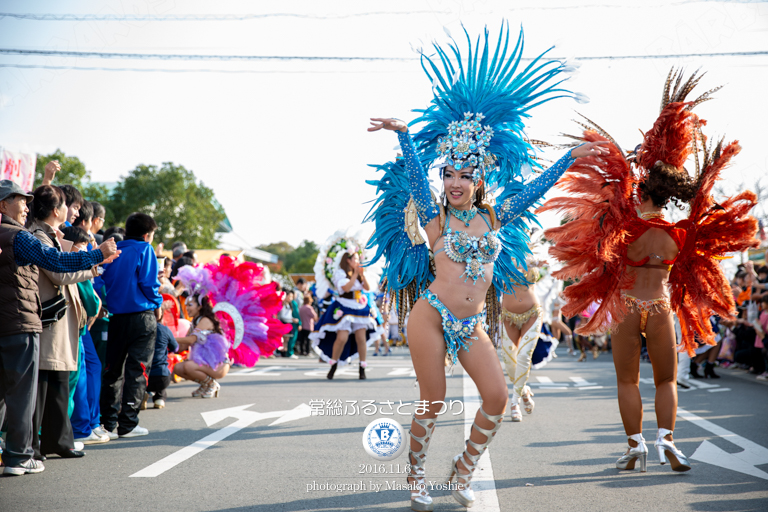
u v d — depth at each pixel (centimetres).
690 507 345
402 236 377
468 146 349
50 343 440
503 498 361
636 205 449
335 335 1028
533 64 378
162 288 812
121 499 356
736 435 550
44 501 351
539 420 630
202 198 4306
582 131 442
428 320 341
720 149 446
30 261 404
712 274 466
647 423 608
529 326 633
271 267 5231
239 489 377
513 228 394
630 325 435
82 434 511
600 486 387
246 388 881
